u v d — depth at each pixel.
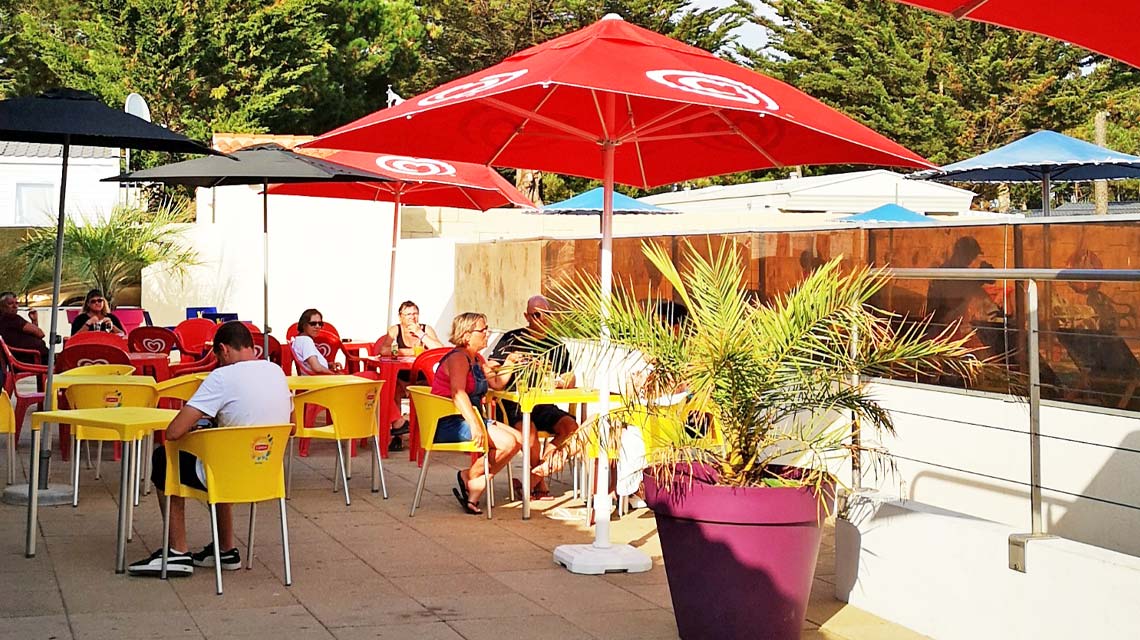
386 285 17.44
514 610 5.88
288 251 17.28
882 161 6.45
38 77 39.59
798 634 5.21
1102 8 3.93
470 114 6.90
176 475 6.15
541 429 8.82
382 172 10.84
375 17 37.94
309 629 5.48
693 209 27.05
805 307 5.20
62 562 6.63
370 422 8.64
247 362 6.29
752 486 5.14
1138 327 6.25
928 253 7.62
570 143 7.78
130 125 7.73
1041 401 6.76
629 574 6.64
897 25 35.41
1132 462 6.27
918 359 5.73
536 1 36.12
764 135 6.86
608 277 6.73
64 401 9.92
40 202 24.77
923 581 5.54
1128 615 4.59
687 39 36.31
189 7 32.62
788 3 36.59
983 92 33.94
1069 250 6.67
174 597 5.98
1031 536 5.09
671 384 5.34
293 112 35.03
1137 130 33.41
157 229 17.33
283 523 6.26
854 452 5.81
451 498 8.76
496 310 14.85
